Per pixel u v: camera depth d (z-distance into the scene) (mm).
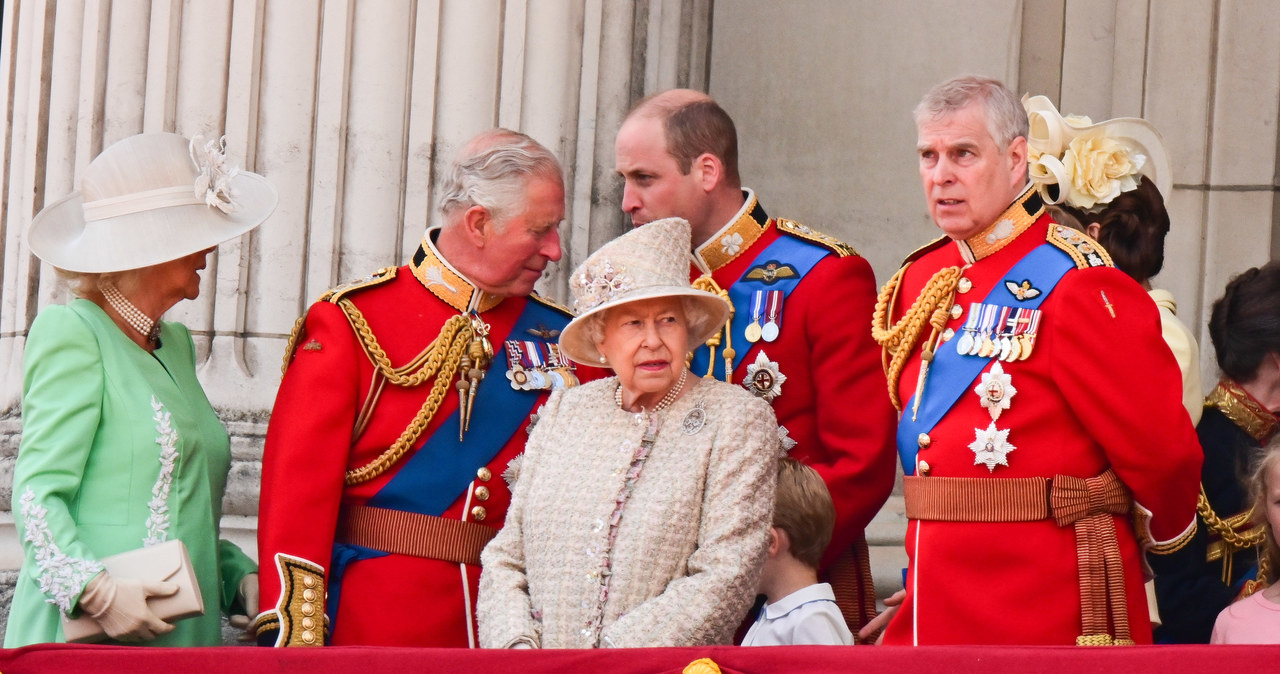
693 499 12188
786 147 23391
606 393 12938
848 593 15344
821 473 14891
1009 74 22859
